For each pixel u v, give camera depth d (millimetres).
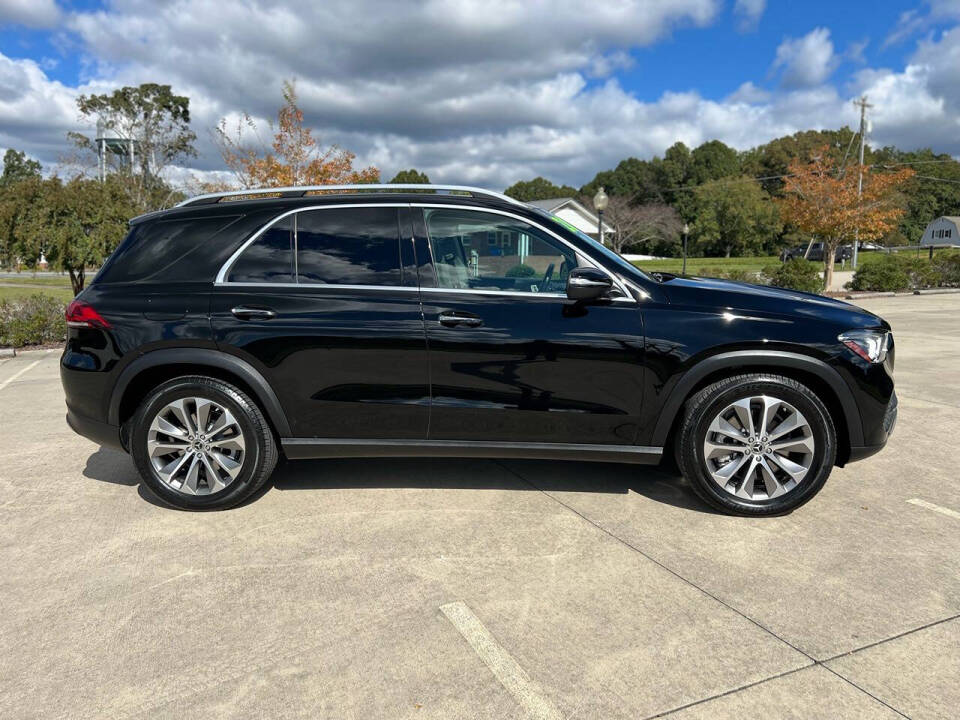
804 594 2764
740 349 3410
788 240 77938
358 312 3506
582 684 2215
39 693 2201
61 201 13344
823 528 3408
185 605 2729
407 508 3703
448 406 3525
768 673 2262
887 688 2184
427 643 2449
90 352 3635
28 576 2988
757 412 3502
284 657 2377
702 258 80250
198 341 3539
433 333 3467
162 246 3732
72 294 25516
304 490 3990
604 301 3479
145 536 3393
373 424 3586
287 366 3531
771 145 100875
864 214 23094
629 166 100000
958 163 102812
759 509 3506
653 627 2533
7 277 48469
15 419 5941
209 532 3430
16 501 3891
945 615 2600
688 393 3500
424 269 3572
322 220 3660
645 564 3027
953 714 2061
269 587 2863
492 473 4262
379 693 2182
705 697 2146
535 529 3412
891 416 3555
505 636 2488
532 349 3451
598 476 4207
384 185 3740
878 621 2562
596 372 3463
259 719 2066
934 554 3113
